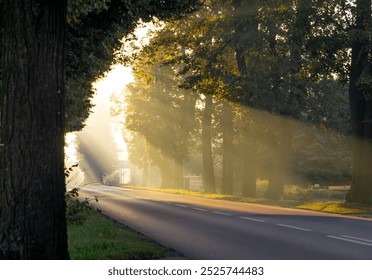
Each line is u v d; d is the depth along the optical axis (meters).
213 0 37.12
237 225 18.83
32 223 7.48
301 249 12.77
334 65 29.41
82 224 17.95
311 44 28.80
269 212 25.47
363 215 24.31
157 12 20.78
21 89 7.47
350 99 30.81
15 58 7.49
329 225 18.78
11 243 7.45
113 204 32.31
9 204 7.49
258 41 34.38
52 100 7.60
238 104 36.22
